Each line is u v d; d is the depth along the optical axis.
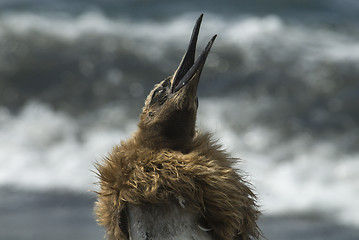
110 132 52.75
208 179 12.99
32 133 52.34
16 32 65.81
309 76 61.06
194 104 13.91
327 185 43.44
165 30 71.62
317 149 49.59
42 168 46.16
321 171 45.75
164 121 13.88
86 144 50.69
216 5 81.88
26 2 78.81
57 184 42.91
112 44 65.50
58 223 34.31
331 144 50.50
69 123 54.28
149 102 14.45
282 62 63.16
